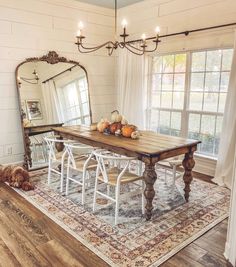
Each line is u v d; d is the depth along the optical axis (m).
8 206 2.95
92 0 4.61
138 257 2.11
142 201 2.80
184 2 4.07
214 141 4.04
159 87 4.77
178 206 2.97
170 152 2.67
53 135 4.07
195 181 3.77
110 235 2.41
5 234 2.41
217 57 3.86
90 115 5.07
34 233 2.43
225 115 3.59
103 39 5.13
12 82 4.07
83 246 2.25
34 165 4.27
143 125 4.92
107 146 2.92
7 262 2.04
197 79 4.15
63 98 4.63
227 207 2.96
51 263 2.04
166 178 3.75
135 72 4.88
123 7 5.02
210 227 2.55
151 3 4.54
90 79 5.07
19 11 3.99
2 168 3.63
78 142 3.40
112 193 3.29
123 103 5.18
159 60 4.70
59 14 4.44
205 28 3.81
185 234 2.43
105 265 2.02
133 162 4.40
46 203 3.03
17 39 4.03
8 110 4.09
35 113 4.29
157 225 2.58
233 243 2.02
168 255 2.14
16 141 4.22
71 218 2.70
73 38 4.69
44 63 4.36
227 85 3.78
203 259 2.10
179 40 4.21
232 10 3.53
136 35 4.90
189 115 4.33
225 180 3.62
